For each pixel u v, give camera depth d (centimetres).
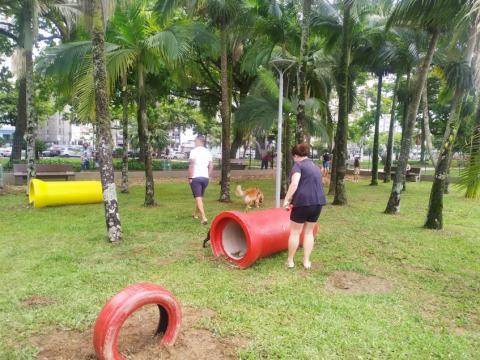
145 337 362
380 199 1398
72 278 506
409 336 378
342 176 1215
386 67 1855
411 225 924
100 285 485
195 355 335
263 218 610
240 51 1492
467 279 553
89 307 420
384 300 464
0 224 833
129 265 566
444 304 463
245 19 1186
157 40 904
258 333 372
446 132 878
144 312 414
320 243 727
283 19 1218
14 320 389
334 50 1478
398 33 1378
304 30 1059
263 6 1223
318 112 1678
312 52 1527
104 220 891
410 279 548
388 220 980
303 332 378
